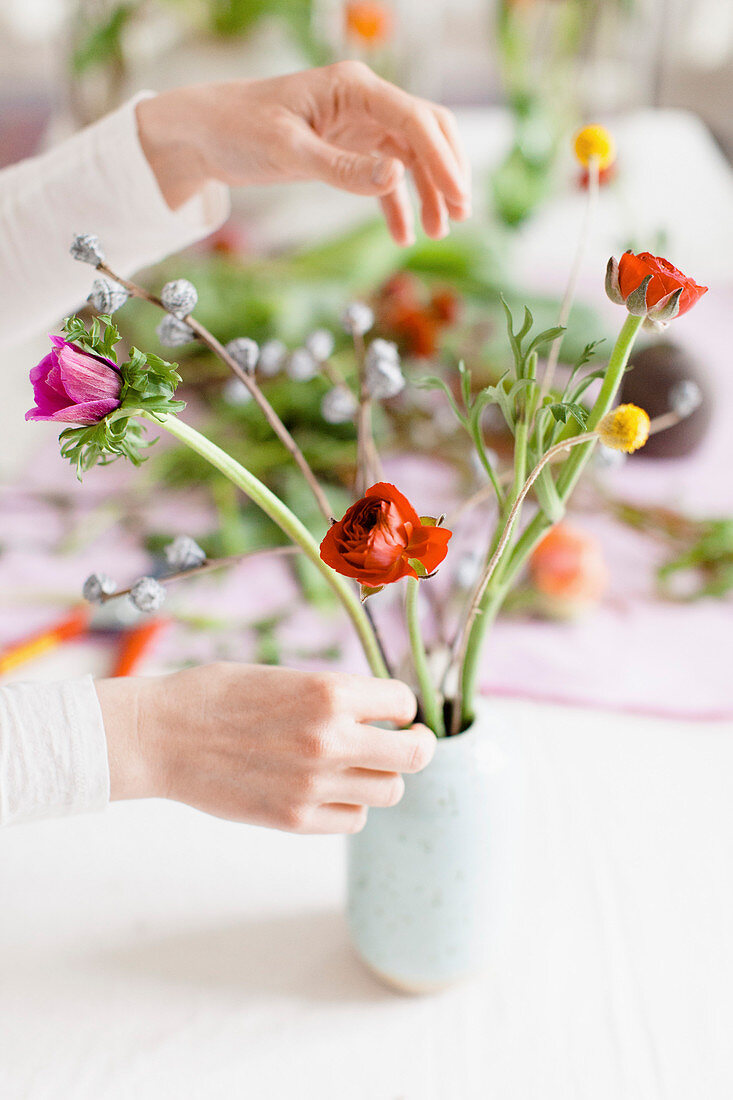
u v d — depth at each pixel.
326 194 1.97
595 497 1.24
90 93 1.96
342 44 2.16
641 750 0.91
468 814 0.69
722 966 0.76
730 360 1.51
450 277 1.57
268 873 0.84
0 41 3.65
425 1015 0.74
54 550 1.15
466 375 0.65
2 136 3.57
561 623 1.04
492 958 0.74
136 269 0.98
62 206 0.90
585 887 0.81
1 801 0.65
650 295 0.57
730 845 0.84
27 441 1.40
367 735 0.66
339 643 1.01
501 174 1.89
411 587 0.64
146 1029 0.73
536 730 0.93
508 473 0.70
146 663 0.98
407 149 0.85
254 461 1.23
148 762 0.66
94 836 0.87
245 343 0.68
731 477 1.27
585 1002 0.74
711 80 2.98
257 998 0.75
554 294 1.63
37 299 0.94
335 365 1.30
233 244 1.64
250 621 1.04
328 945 0.79
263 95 0.84
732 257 1.82
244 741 0.66
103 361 0.57
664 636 1.03
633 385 1.26
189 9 1.75
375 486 0.56
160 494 1.27
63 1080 0.70
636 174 2.17
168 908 0.81
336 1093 0.69
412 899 0.71
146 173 0.89
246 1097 0.69
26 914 0.81
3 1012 0.74
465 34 3.74
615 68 2.37
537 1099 0.69
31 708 0.65
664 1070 0.70
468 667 0.71
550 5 2.11
